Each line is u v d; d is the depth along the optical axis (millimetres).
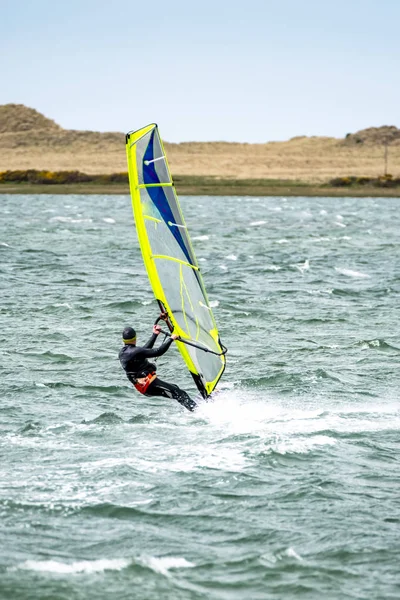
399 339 88938
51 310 101938
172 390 57594
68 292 116375
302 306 108312
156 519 43969
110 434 56906
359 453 53688
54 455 52562
